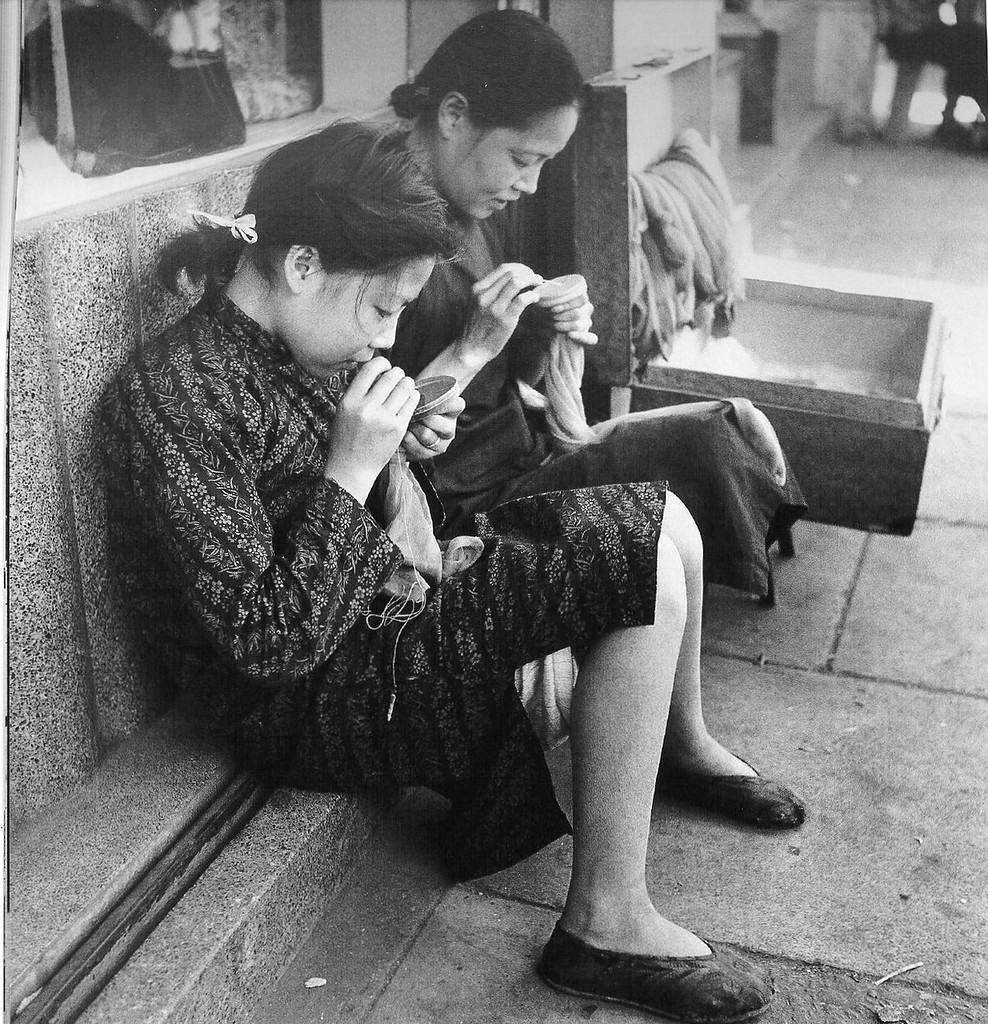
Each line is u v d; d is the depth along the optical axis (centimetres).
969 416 257
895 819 185
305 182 134
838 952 160
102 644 157
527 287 186
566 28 223
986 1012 150
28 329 134
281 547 134
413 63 197
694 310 239
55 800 152
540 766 151
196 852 152
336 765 154
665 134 228
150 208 151
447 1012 149
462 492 200
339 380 152
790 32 223
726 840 180
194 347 138
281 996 150
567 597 142
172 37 157
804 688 218
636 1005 150
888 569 256
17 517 138
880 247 237
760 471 213
